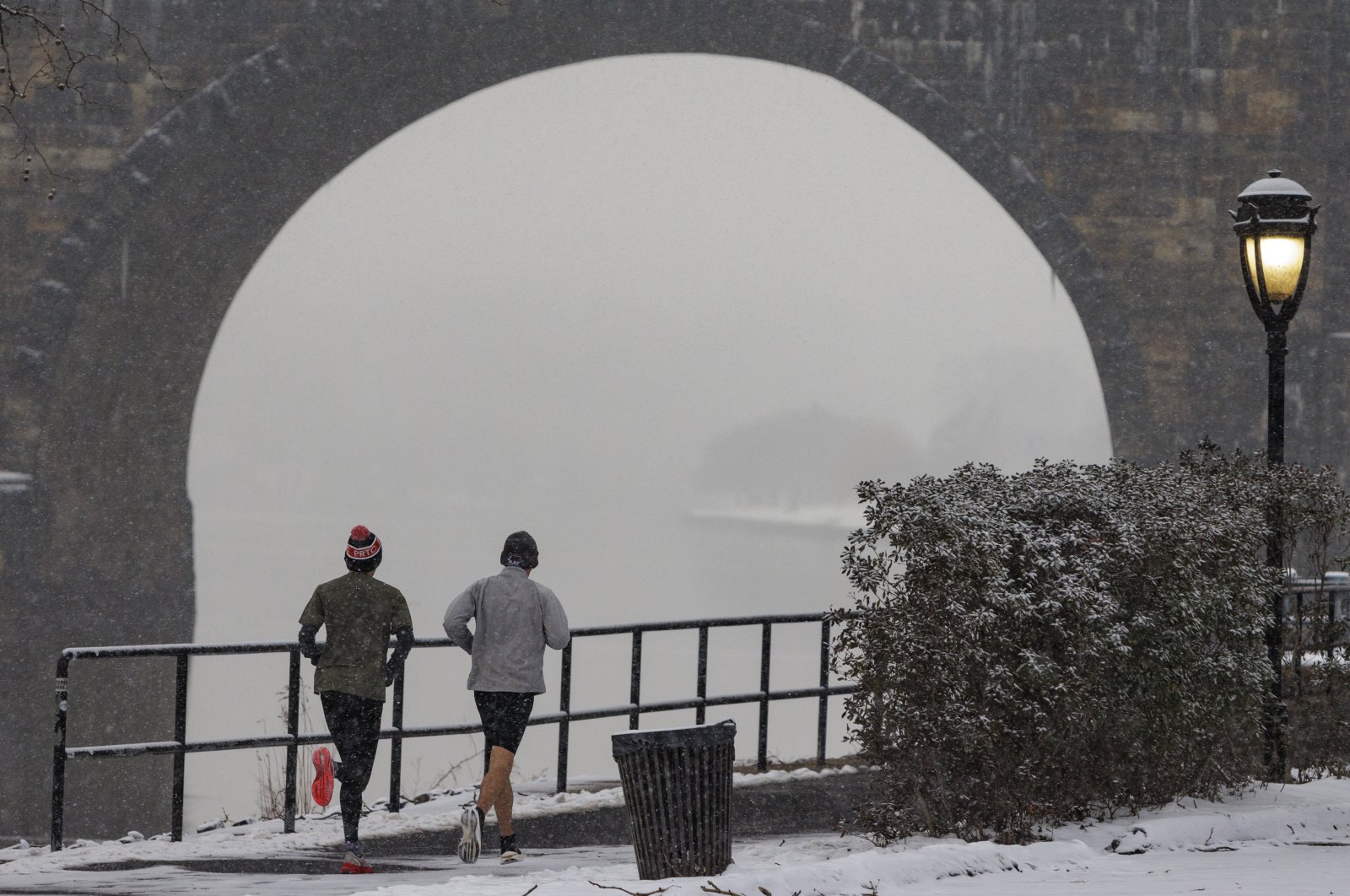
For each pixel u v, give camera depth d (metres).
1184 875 17.23
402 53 71.31
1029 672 20.75
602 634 29.61
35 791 68.69
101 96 68.69
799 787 29.94
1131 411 72.44
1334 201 72.44
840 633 22.09
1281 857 19.25
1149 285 72.75
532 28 71.88
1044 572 21.56
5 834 68.06
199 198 71.25
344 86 71.81
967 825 21.39
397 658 23.11
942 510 21.22
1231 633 23.27
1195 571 22.53
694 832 18.02
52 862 23.30
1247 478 26.81
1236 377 72.38
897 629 21.20
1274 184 28.12
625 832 26.48
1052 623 21.22
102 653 25.16
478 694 22.72
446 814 27.77
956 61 72.69
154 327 74.56
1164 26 72.75
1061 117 72.69
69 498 70.12
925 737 21.27
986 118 72.69
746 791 29.33
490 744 22.69
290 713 26.77
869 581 21.70
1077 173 72.75
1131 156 72.69
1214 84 72.88
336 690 22.62
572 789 31.03
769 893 15.34
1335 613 30.52
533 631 22.72
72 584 70.31
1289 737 26.98
